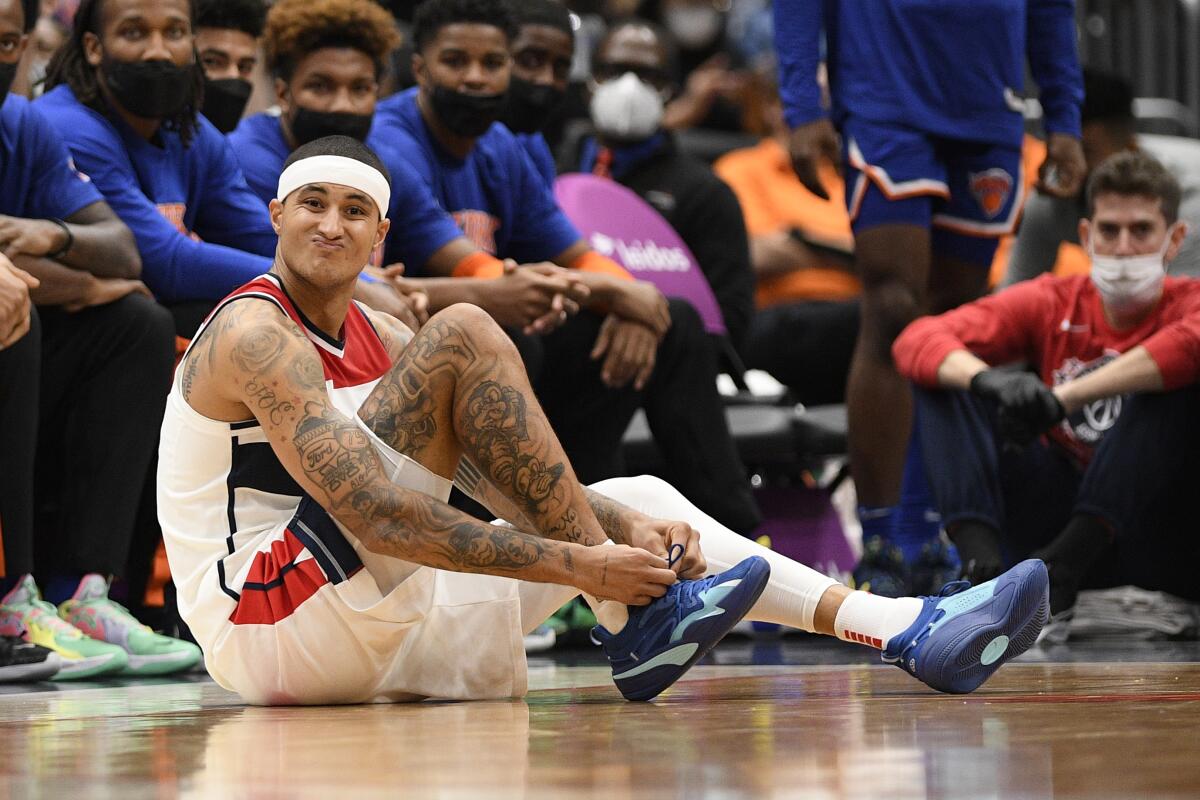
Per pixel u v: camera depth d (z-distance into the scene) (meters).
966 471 11.76
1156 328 12.07
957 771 4.19
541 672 9.46
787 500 14.76
